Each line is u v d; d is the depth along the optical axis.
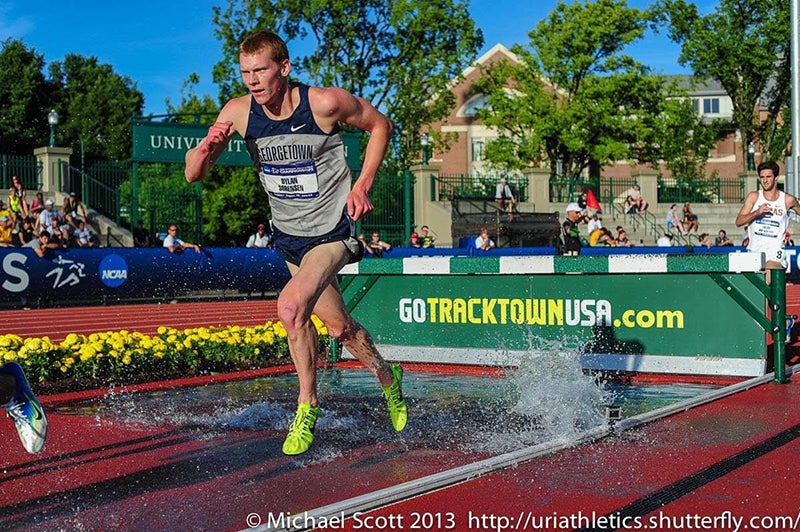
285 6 34.31
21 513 3.65
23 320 15.71
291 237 4.59
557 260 7.95
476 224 26.77
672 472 4.22
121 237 24.86
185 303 20.39
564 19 43.69
